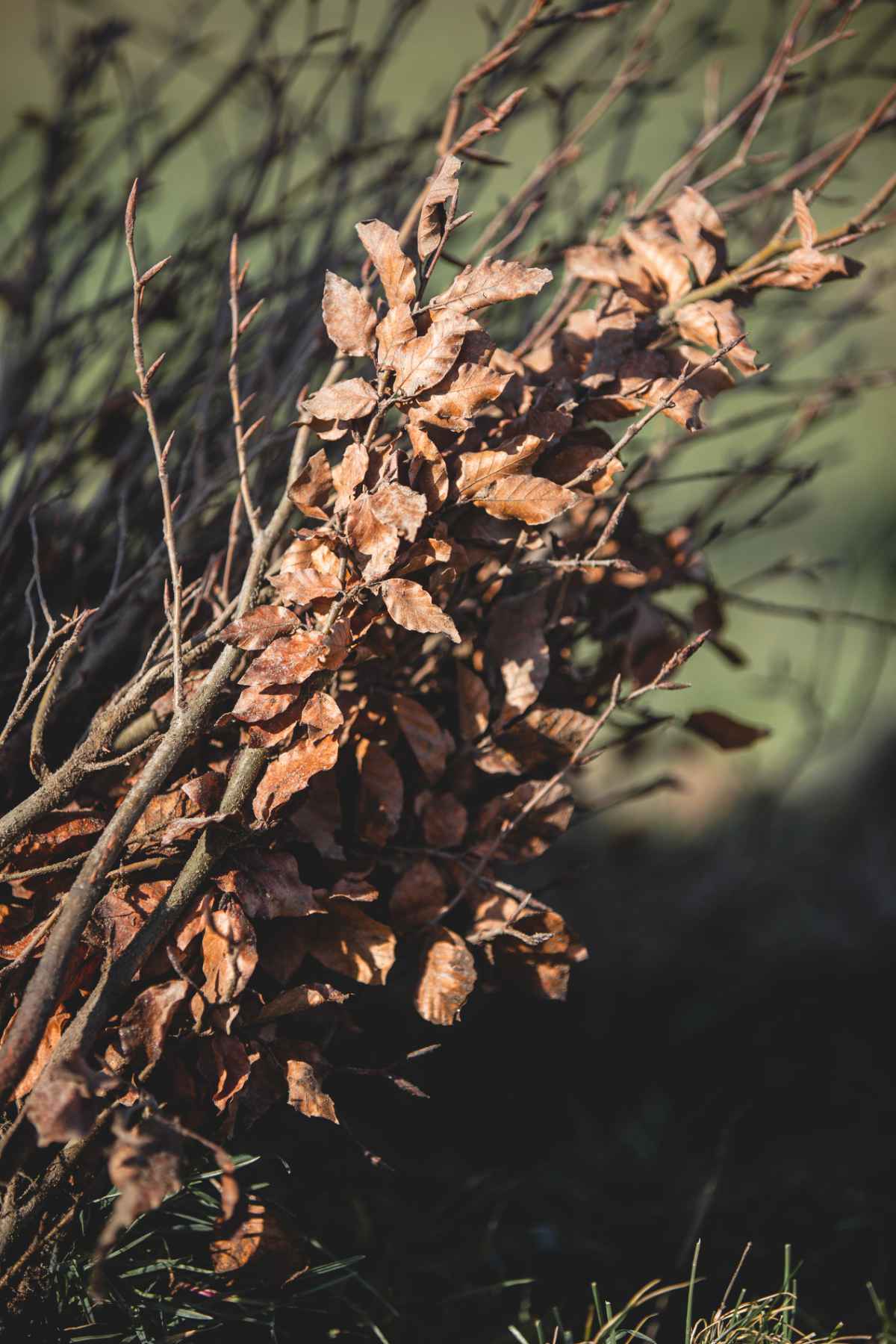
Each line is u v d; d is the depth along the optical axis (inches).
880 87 107.1
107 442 99.7
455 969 88.1
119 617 93.4
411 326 84.7
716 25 104.3
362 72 102.3
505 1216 102.1
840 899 143.6
